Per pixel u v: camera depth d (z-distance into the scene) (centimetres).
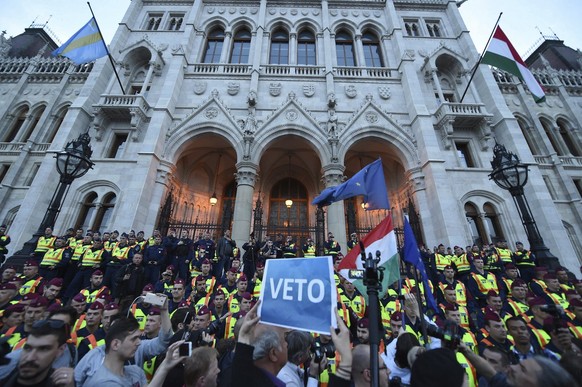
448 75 1917
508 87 2139
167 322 385
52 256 883
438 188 1397
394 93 1769
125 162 1458
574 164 1870
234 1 2125
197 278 782
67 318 368
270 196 2098
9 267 699
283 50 2005
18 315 445
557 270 788
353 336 614
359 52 1956
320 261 250
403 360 350
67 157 882
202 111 1647
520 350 418
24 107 2044
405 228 523
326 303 228
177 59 1762
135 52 1844
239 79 1781
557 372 181
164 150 1530
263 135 1575
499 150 957
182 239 1092
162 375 249
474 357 285
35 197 1334
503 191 1457
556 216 1370
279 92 1730
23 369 220
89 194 1420
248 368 197
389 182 2006
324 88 1764
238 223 1381
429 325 339
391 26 2012
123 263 926
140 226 1307
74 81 2103
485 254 1028
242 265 1081
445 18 2136
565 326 408
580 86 2192
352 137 1599
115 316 484
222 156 1988
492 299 605
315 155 1953
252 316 233
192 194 1947
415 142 1593
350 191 588
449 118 1566
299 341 316
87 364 318
